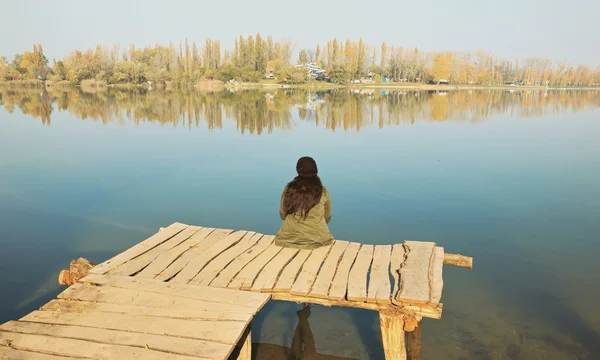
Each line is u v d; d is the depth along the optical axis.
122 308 4.17
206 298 4.34
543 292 5.64
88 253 6.96
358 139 18.06
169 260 5.23
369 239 7.35
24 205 9.36
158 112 30.66
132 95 55.53
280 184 10.81
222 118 26.61
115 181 11.31
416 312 4.23
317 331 4.96
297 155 14.57
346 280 4.68
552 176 11.61
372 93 68.56
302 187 5.37
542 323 4.98
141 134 19.61
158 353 3.52
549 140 17.84
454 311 5.24
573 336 4.74
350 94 63.91
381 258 5.27
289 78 100.94
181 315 4.05
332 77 105.69
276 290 4.55
